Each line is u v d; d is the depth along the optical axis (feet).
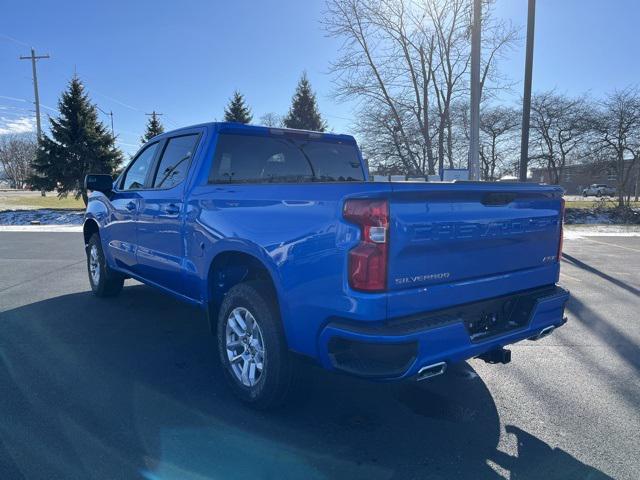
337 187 9.30
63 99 90.99
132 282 25.89
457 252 9.93
